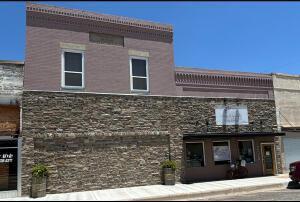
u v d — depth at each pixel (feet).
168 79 66.85
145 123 62.08
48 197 49.47
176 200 47.37
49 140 54.24
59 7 59.31
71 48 59.26
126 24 64.44
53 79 56.95
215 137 65.67
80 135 56.18
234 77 73.97
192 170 65.77
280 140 76.23
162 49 67.31
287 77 80.79
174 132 64.69
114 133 58.90
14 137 52.44
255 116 74.28
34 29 56.95
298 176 55.52
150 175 61.16
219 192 51.93
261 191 54.70
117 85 61.82
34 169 51.01
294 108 80.02
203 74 70.49
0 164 51.31
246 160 71.77
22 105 53.31
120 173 58.70
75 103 56.85
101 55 61.46
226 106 71.15
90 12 61.77
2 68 53.52
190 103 67.36
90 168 56.49
